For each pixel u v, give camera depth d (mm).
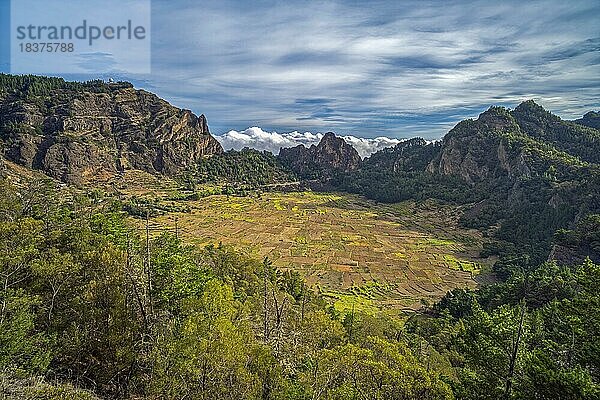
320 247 148750
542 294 73062
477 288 108312
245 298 52062
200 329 27078
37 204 50438
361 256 140000
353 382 27484
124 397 26891
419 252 146250
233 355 25812
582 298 26969
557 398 23500
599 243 94312
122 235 45938
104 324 29328
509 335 28703
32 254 31406
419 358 41719
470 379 29188
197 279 37531
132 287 31312
